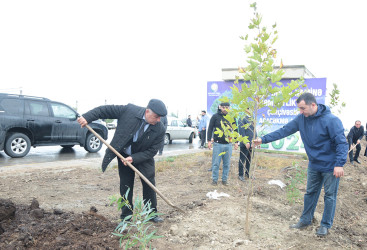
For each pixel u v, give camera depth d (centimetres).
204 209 436
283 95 303
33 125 952
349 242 357
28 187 549
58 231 312
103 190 551
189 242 330
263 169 793
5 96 912
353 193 608
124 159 339
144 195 380
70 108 1071
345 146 335
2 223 309
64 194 512
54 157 1007
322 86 1052
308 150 368
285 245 332
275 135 375
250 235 354
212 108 1296
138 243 317
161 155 1048
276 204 484
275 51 306
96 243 301
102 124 1151
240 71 327
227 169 608
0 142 886
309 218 382
